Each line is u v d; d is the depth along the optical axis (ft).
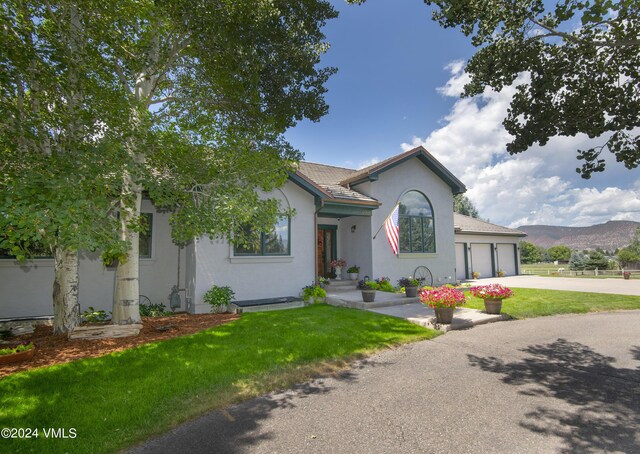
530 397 14.01
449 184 57.31
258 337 22.34
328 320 27.76
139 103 20.03
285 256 38.75
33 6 18.12
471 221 84.28
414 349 20.92
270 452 10.18
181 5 19.93
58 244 14.69
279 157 27.25
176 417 12.23
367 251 47.60
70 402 12.97
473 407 13.12
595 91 18.78
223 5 20.72
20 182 13.48
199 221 22.39
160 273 35.88
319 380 16.10
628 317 29.99
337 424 11.87
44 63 17.29
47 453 9.98
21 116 17.92
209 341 21.33
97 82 21.02
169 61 24.88
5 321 25.89
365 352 20.07
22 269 29.68
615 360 18.54
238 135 26.96
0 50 16.02
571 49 18.31
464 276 74.38
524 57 18.51
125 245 16.33
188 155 25.95
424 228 53.72
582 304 35.55
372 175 46.96
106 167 16.12
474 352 20.25
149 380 15.10
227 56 22.99
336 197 43.24
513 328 26.03
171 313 32.58
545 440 10.75
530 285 57.67
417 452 10.12
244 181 26.81
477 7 18.45
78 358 17.98
